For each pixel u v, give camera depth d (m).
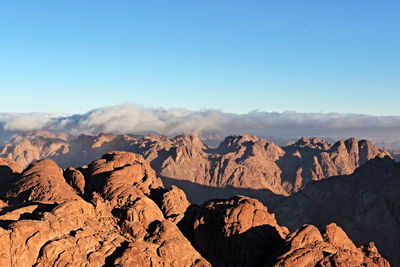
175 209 136.88
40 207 113.56
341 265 105.00
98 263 95.69
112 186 136.75
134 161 158.62
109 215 118.06
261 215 124.69
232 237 119.19
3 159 169.50
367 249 120.88
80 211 108.12
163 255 103.75
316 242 111.94
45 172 145.25
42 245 93.75
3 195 141.62
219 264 117.75
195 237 124.56
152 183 153.88
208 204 132.75
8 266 88.75
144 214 117.62
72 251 94.44
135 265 97.00
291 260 105.69
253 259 115.19
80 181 144.75
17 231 92.62
